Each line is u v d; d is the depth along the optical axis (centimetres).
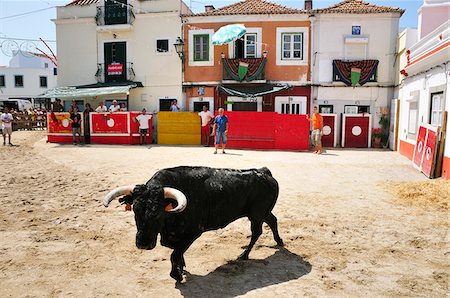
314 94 2094
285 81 2112
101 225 685
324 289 451
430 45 1284
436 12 1555
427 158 1146
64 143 1997
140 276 484
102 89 2148
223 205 506
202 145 1964
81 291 443
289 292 443
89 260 532
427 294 439
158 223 409
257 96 2017
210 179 498
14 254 548
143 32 2241
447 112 1080
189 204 464
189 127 2002
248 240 617
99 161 1341
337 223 696
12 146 1812
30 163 1298
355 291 446
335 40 2062
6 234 632
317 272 499
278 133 1808
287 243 603
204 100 2192
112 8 2275
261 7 2197
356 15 2033
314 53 2078
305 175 1119
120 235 635
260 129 1825
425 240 613
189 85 2197
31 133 2478
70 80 2370
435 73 1220
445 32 1137
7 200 833
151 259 538
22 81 4856
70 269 501
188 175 484
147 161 1341
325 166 1277
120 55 2289
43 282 464
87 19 2302
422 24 1573
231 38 1939
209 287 455
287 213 753
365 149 1891
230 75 2111
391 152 1747
